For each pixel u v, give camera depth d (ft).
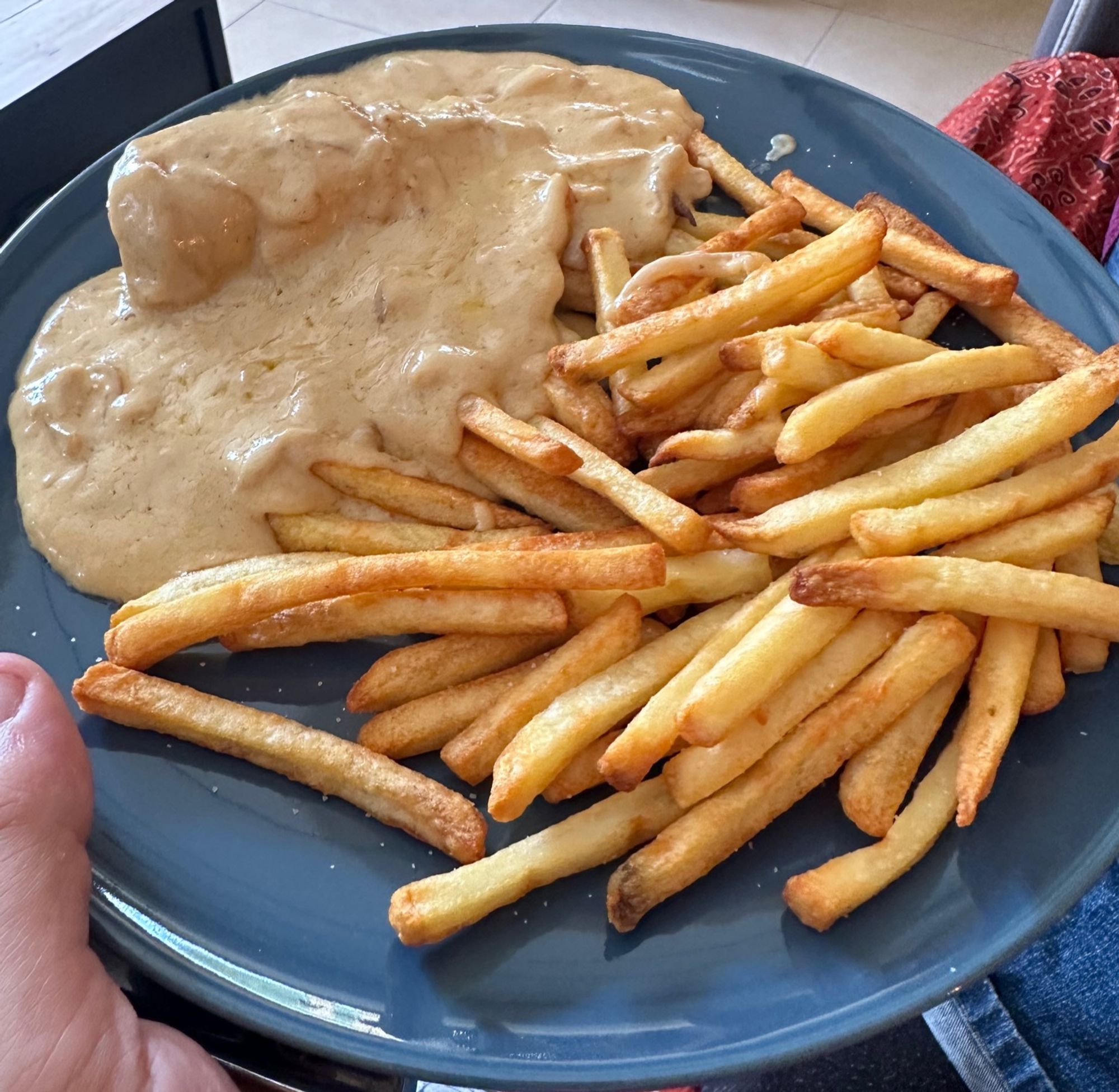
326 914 0.73
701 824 0.70
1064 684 0.76
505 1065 0.66
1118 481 0.84
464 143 1.03
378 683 0.79
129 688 0.78
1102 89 1.35
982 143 1.34
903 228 0.99
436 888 0.69
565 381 0.90
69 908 0.62
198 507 0.88
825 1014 0.67
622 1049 0.67
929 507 0.75
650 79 1.15
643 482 0.82
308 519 0.88
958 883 0.71
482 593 0.78
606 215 1.02
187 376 0.93
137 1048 0.62
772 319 0.87
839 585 0.71
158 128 1.10
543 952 0.71
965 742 0.72
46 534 0.88
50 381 0.94
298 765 0.76
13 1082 0.56
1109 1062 0.83
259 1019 0.68
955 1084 0.88
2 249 1.03
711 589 0.79
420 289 0.95
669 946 0.71
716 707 0.69
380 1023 0.68
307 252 0.97
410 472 0.90
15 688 0.67
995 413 0.83
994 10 2.12
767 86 1.15
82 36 1.34
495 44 1.19
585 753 0.74
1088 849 0.72
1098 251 1.28
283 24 1.98
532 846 0.71
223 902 0.73
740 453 0.81
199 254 0.94
